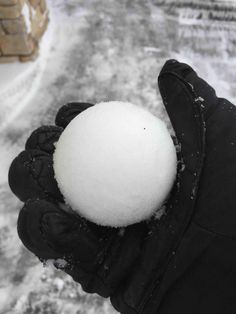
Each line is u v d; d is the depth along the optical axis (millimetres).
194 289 139
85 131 140
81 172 137
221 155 142
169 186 144
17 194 191
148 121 145
